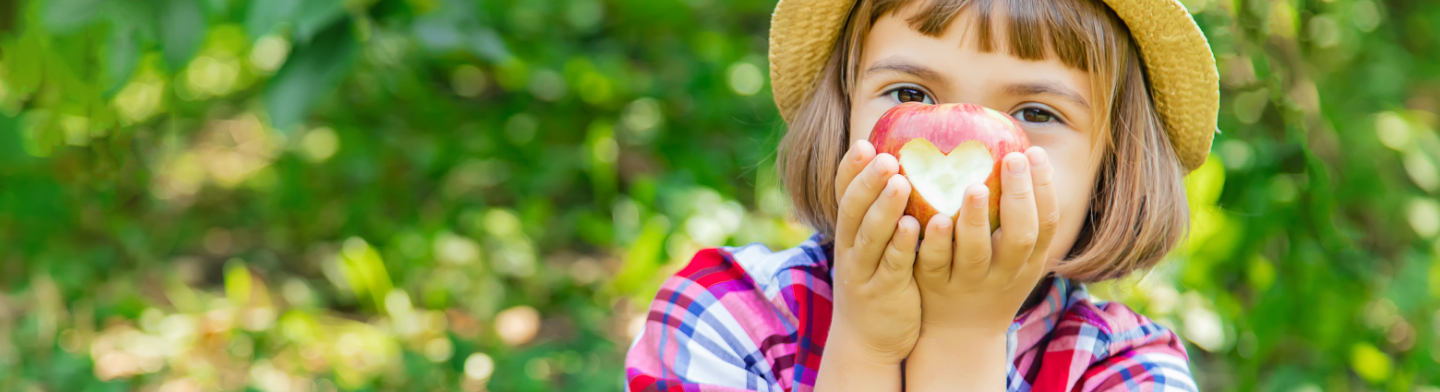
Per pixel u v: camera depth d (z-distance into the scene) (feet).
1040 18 3.31
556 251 12.03
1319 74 9.44
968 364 3.31
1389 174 8.83
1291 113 8.00
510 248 11.37
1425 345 7.98
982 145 3.11
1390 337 8.61
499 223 11.78
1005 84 3.35
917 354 3.35
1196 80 3.84
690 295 3.89
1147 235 3.84
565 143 13.14
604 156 11.95
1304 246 7.94
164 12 5.78
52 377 8.62
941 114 3.17
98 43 8.13
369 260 10.32
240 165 14.96
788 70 4.25
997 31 3.31
